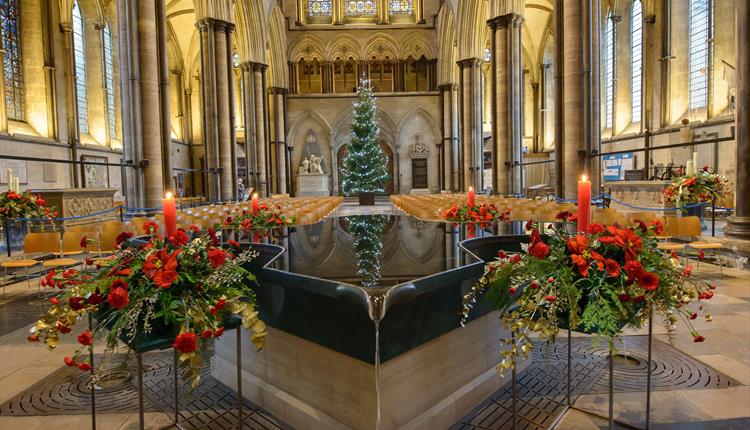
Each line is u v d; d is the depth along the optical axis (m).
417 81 36.44
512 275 2.73
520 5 19.19
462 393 3.26
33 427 3.26
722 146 19.44
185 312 2.45
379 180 29.30
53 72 22.06
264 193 27.86
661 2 22.88
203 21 19.75
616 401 3.40
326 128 34.50
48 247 7.84
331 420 2.90
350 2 35.69
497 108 19.84
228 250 3.08
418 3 35.16
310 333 2.93
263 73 27.86
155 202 13.28
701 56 21.17
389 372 2.67
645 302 2.68
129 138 13.05
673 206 11.60
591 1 12.75
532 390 3.64
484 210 6.80
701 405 3.31
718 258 7.90
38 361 4.52
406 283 2.32
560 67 13.94
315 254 3.51
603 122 28.94
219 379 3.97
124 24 12.99
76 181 23.16
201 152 35.69
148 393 3.77
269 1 28.31
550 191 27.25
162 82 14.41
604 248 2.72
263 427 3.20
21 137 19.94
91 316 2.75
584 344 4.58
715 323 5.10
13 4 20.83
